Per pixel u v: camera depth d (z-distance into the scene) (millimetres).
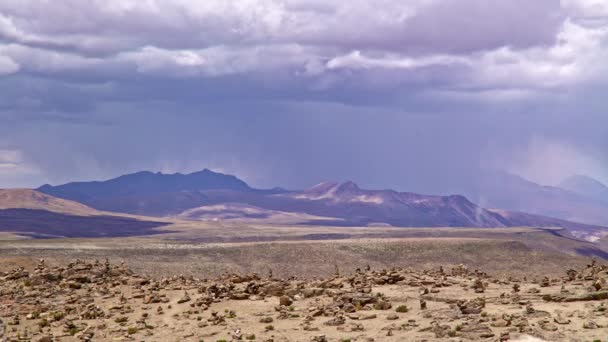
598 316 59125
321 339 57844
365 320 65375
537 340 52906
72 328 68312
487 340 54094
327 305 71562
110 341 63156
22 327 70250
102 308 77750
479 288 78688
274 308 72938
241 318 69438
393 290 79312
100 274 96812
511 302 68500
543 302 67500
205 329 65875
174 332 65312
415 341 55562
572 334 53812
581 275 85375
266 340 59656
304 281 90562
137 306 77875
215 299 77625
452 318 62625
